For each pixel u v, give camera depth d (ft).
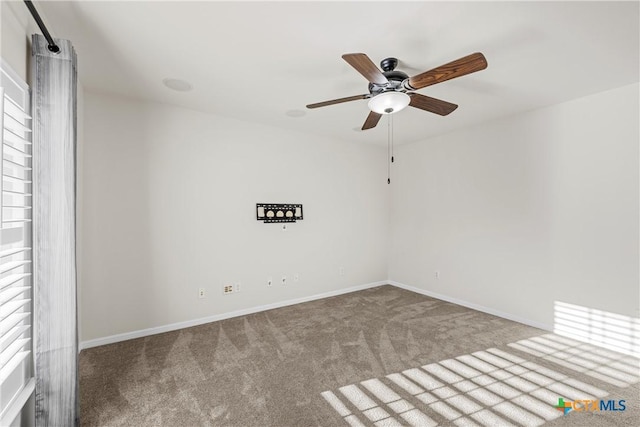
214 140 11.01
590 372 7.34
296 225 13.14
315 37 6.35
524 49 6.76
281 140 12.69
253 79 8.26
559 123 9.87
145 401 6.20
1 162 3.72
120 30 6.06
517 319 10.87
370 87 7.27
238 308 11.51
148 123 9.79
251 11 5.51
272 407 6.02
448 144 13.47
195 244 10.58
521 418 5.68
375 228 16.01
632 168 8.41
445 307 12.48
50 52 5.13
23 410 4.74
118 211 9.25
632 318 8.37
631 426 5.45
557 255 9.88
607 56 7.02
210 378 7.05
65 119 5.25
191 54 6.98
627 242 8.48
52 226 5.13
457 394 6.44
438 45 6.64
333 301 13.35
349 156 14.94
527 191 10.67
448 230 13.43
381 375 7.19
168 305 10.03
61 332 5.20
